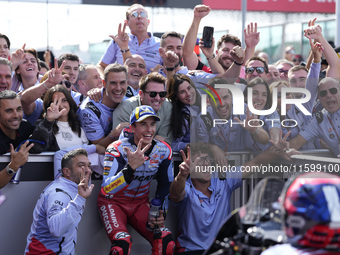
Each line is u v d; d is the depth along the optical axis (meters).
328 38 18.95
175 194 7.48
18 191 7.31
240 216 4.12
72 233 7.02
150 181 7.53
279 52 19.39
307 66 10.62
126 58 9.41
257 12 18.75
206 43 9.49
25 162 7.09
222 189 7.34
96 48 19.58
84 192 6.79
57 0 17.95
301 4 18.91
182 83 8.05
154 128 7.26
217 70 9.59
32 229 7.02
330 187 3.30
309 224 3.22
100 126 8.01
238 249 3.88
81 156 7.10
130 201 7.50
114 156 7.21
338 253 3.25
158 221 7.29
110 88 7.88
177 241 7.80
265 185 4.14
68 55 9.84
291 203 3.33
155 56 10.62
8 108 7.22
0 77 7.97
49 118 7.41
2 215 7.21
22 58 8.91
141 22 10.41
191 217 7.61
